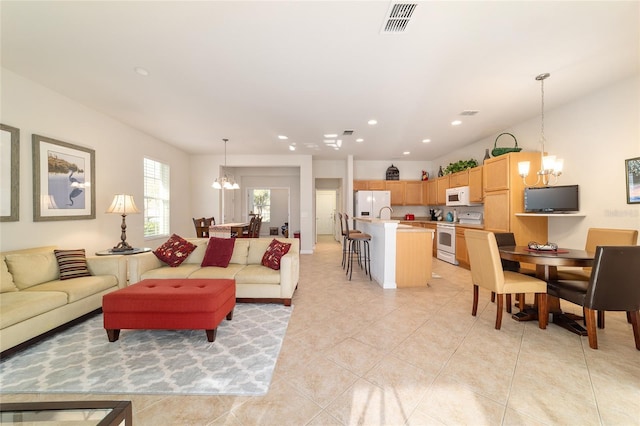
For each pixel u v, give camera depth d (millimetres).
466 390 1632
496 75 2820
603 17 1952
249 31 2121
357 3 1821
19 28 2068
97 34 2150
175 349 2137
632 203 2859
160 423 1392
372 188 7473
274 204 10297
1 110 2668
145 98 3387
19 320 2041
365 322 2656
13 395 1593
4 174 2670
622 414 1421
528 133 4191
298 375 1792
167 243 3598
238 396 1591
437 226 6176
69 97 3355
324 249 7809
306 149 6355
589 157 3289
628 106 2898
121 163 4320
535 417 1408
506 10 1888
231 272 3205
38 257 2723
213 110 3805
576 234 3479
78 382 1715
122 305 2221
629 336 2312
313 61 2557
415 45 2301
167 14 1927
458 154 6285
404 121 4281
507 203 3969
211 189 6824
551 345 2180
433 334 2391
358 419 1411
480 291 3688
